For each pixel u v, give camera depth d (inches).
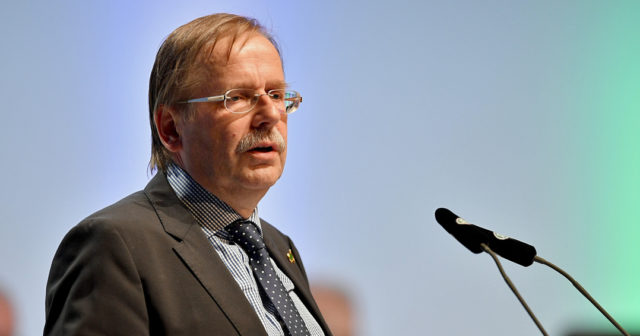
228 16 149.3
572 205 273.3
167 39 148.6
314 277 257.0
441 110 270.8
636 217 275.0
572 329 269.0
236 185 142.5
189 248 132.5
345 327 257.0
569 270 271.3
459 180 269.9
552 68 275.3
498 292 268.7
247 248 144.6
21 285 231.0
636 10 278.2
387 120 267.7
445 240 267.9
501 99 272.8
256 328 129.3
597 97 276.5
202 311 126.0
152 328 122.3
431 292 265.9
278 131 145.9
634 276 272.8
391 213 265.9
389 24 269.9
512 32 274.8
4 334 227.6
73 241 126.2
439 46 271.9
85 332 116.0
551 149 273.7
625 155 275.7
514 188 271.7
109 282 120.1
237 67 142.0
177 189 144.7
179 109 143.7
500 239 127.6
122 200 140.1
